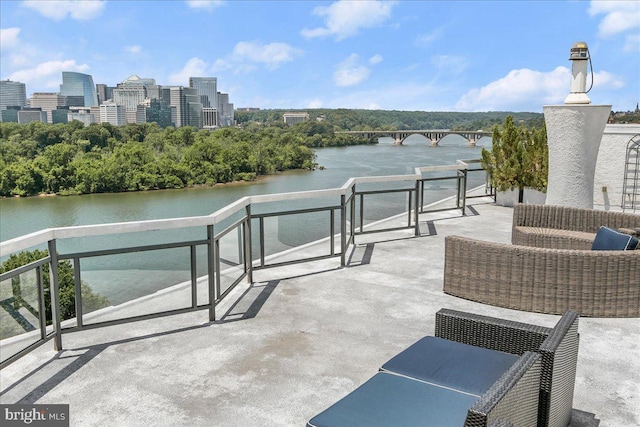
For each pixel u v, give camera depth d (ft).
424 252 21.17
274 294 15.85
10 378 10.53
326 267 18.94
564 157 22.52
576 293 13.80
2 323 10.12
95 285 12.01
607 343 12.21
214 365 11.07
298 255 17.95
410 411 6.51
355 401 6.78
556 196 23.00
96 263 11.93
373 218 23.34
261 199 16.44
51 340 12.51
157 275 12.69
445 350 8.31
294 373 10.69
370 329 13.07
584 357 11.46
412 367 7.72
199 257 13.33
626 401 9.60
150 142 255.91
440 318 8.86
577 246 17.67
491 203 34.99
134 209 173.37
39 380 10.43
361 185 22.70
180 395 9.80
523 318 13.80
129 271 12.33
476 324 8.50
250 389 10.02
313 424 6.24
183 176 215.92
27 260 10.88
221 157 225.56
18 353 10.52
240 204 15.05
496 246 14.51
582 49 21.93
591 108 21.56
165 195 198.49
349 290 16.24
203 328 13.17
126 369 10.91
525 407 6.16
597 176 37.99
